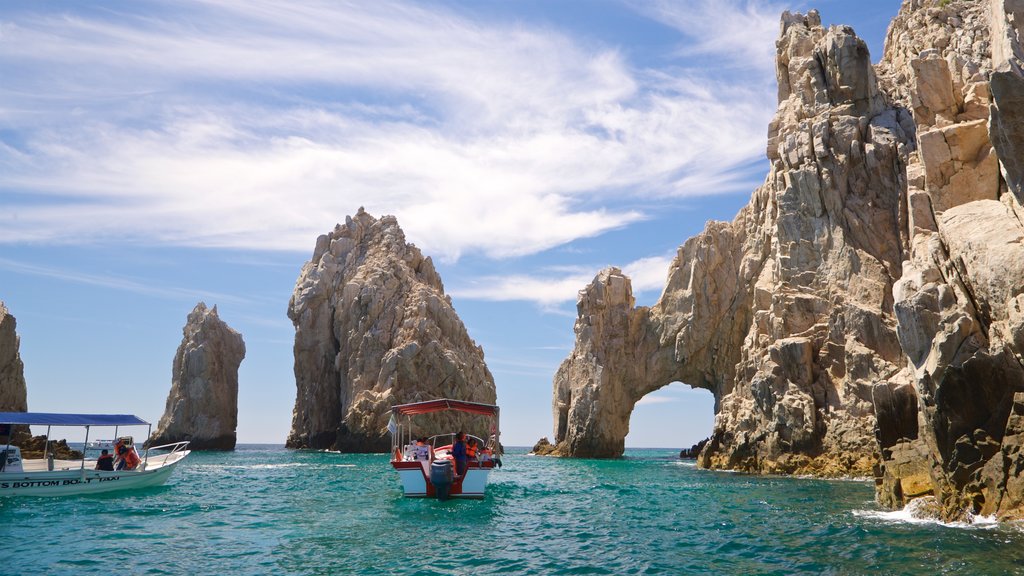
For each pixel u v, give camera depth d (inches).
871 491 1464.1
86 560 763.4
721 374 3011.8
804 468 1935.3
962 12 2363.4
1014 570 650.2
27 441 2415.1
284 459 3166.8
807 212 2281.0
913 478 1082.1
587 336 3255.4
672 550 817.5
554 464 2768.2
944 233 1056.2
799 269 2267.5
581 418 3189.0
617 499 1373.0
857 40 2299.5
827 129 2288.4
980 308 944.9
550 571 717.3
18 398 2637.8
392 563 753.0
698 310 3046.3
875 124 2252.7
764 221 2733.8
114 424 1428.4
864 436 1862.7
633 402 3262.8
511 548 837.2
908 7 2581.2
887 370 1883.6
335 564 748.0
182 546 845.2
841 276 2160.4
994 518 858.1
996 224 985.5
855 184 2219.5
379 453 3722.9
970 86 1327.5
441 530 973.2
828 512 1104.8
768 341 2233.0
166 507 1218.0
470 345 4379.9
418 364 3956.7
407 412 1487.5
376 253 4658.0
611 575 697.0
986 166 1162.0
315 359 4475.9
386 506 1242.6
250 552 809.5
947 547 748.6
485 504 1277.1
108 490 1414.9
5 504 1214.9
